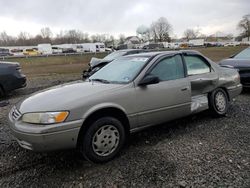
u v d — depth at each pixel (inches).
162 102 167.9
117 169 136.3
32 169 138.6
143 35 4079.7
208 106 205.5
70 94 145.3
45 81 502.0
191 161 140.9
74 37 4350.4
